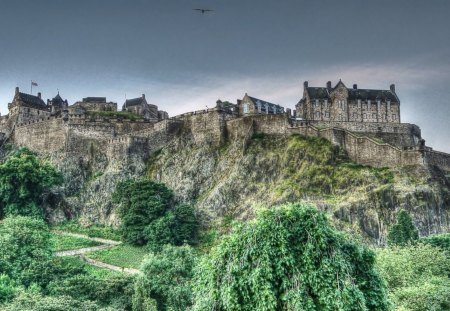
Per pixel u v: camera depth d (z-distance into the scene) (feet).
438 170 385.91
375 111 507.71
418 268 207.41
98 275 293.84
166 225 355.36
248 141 428.97
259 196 385.09
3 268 257.34
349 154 397.60
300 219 97.09
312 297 92.48
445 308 160.15
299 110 523.70
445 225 346.13
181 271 238.27
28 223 307.17
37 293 202.39
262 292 91.50
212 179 424.05
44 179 412.57
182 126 473.26
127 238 366.84
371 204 346.74
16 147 515.09
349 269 94.58
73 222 423.64
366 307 92.79
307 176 377.71
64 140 478.18
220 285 98.63
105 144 475.31
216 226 379.14
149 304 203.82
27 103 582.35
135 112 571.69
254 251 95.86
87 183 454.81
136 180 415.85
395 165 379.76
